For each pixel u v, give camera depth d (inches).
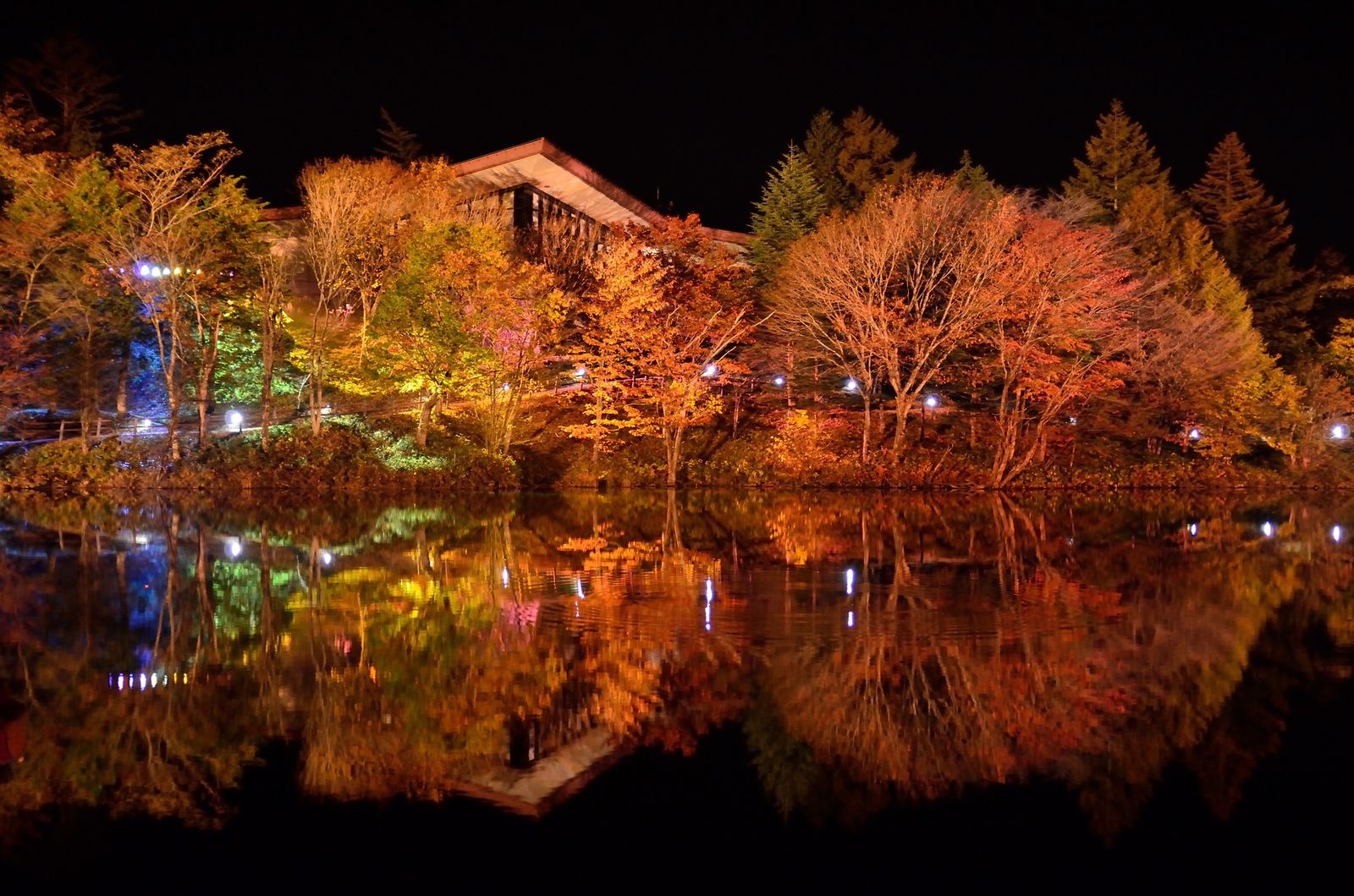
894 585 650.2
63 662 443.5
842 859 261.7
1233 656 461.1
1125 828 277.9
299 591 620.7
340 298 1696.6
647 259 1654.8
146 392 1747.0
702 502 1375.5
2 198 1571.1
